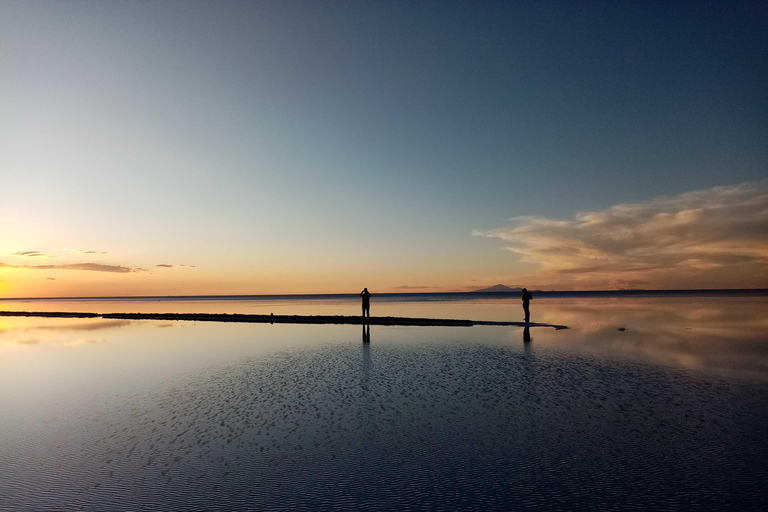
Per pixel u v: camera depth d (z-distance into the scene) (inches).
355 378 633.0
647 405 471.5
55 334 1321.4
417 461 341.1
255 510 273.3
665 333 1060.5
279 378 645.3
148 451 373.4
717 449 352.5
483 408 472.4
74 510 278.8
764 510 263.9
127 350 954.7
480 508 270.8
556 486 297.0
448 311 2170.3
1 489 308.5
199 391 578.6
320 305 3558.1
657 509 266.8
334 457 351.9
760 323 1286.9
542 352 813.9
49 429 435.8
